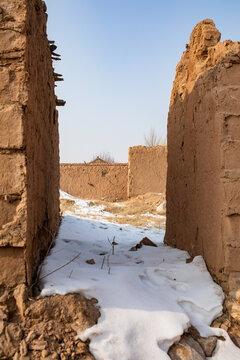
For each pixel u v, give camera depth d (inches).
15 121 97.1
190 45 181.6
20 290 94.7
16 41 99.0
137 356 88.0
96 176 740.0
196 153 156.5
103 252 179.3
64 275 112.0
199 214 149.8
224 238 120.8
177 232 195.2
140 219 394.9
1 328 88.1
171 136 217.8
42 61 144.2
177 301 114.3
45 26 156.3
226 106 127.2
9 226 96.0
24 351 82.6
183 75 201.6
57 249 158.4
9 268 96.4
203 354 96.9
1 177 96.7
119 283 112.4
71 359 83.2
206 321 109.2
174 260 159.6
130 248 199.0
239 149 124.0
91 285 104.8
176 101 205.5
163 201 482.9
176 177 200.7
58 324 91.5
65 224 267.0
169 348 94.5
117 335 90.8
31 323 91.0
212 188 132.3
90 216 380.5
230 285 117.4
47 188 165.0
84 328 91.0
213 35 163.8
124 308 100.7
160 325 97.8
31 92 107.3
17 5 99.7
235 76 129.0
